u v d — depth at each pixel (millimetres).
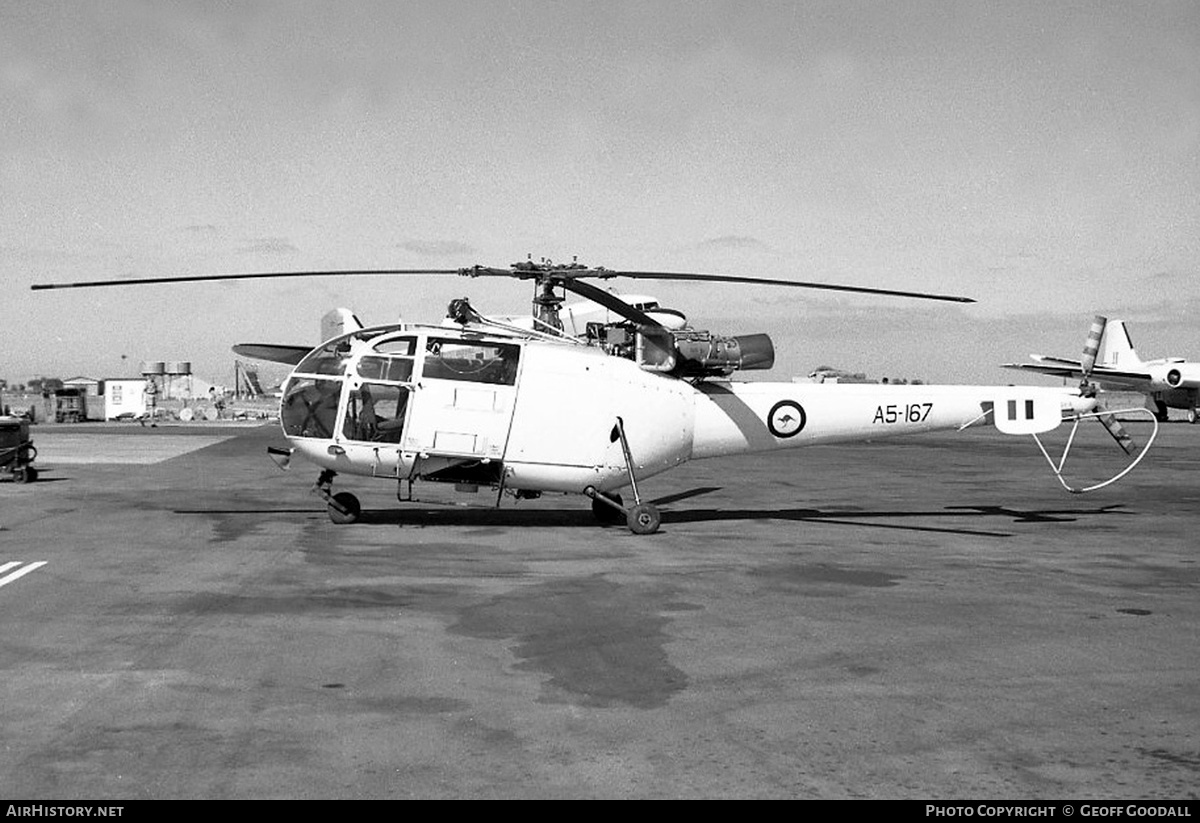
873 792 5059
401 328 14547
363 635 8258
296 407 14453
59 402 80125
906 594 10172
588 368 14625
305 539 13664
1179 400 70062
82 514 16453
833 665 7434
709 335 15445
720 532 14898
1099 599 9977
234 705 6371
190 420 81688
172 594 9859
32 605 9328
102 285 13117
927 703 6520
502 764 5414
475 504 18047
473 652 7746
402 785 5117
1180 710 6383
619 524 15570
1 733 5832
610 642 8102
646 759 5500
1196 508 18609
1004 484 23734
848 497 20547
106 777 5191
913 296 13789
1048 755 5574
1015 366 66250
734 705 6457
